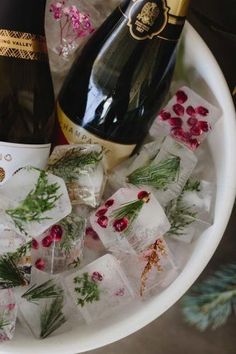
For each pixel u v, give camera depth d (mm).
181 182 663
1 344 610
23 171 602
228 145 680
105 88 672
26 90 656
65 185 617
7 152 621
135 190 642
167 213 670
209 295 718
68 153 633
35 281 642
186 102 688
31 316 632
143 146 690
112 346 784
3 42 630
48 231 635
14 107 651
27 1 627
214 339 803
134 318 641
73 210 656
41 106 672
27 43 642
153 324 793
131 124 691
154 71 680
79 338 626
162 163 658
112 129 681
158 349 793
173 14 648
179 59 693
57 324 638
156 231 643
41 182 599
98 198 646
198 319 731
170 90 714
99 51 676
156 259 659
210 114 685
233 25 726
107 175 676
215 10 725
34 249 643
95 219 642
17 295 631
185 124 690
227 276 723
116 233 641
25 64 650
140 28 652
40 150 639
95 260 657
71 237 640
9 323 614
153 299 648
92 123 676
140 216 638
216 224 666
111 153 690
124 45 666
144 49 666
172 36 664
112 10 689
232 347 807
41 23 652
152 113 704
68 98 681
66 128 682
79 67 685
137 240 645
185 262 667
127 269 665
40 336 629
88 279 650
